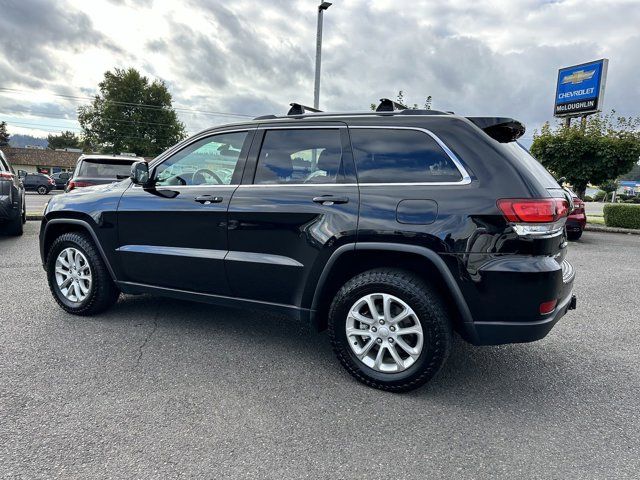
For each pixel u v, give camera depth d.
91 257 3.96
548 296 2.55
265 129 3.36
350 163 3.01
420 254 2.68
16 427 2.37
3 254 6.93
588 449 2.31
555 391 2.94
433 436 2.41
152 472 2.05
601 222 14.80
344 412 2.63
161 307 4.46
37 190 29.69
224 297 3.45
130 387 2.84
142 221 3.67
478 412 2.66
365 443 2.33
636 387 3.01
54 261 4.19
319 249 2.96
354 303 2.91
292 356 3.39
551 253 2.63
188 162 3.65
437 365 2.72
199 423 2.46
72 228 4.18
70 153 62.31
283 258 3.12
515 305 2.56
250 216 3.20
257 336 3.78
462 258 2.60
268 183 3.26
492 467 2.15
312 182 3.11
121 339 3.62
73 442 2.26
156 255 3.62
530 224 2.52
